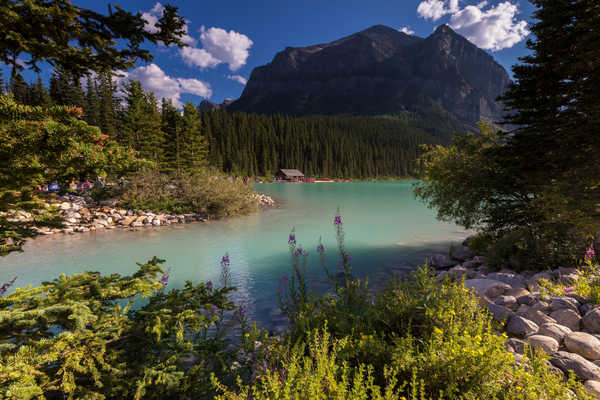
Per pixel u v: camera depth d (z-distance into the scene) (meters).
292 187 61.62
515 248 7.90
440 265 9.16
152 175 20.39
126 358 2.62
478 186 9.99
